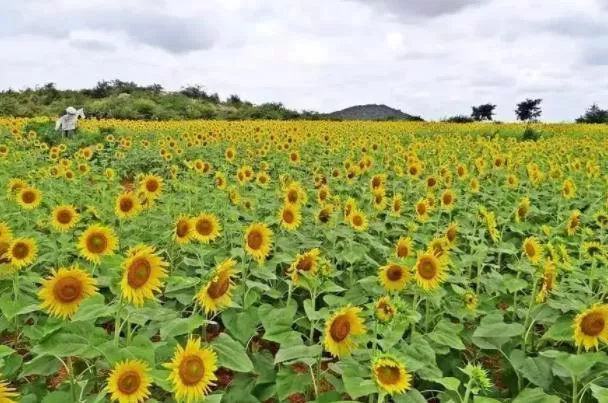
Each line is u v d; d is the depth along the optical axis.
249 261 5.93
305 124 38.41
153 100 63.91
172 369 3.14
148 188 7.92
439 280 4.58
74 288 3.51
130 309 3.88
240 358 3.73
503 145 23.77
